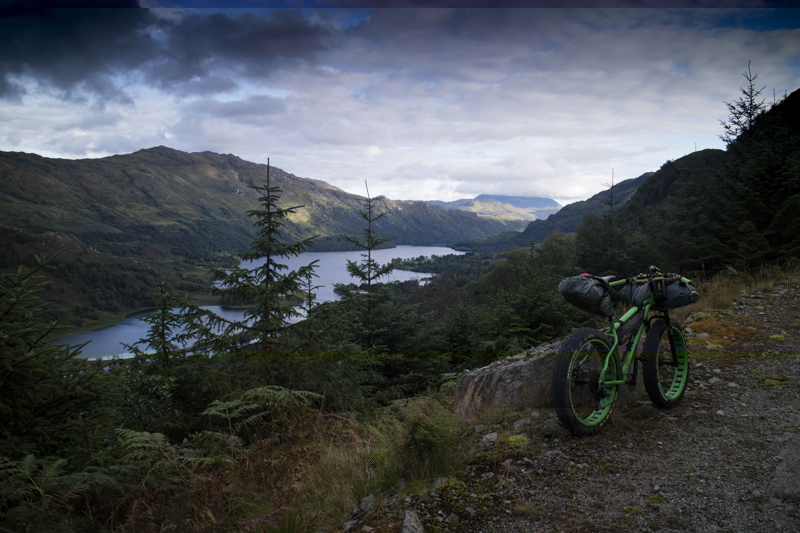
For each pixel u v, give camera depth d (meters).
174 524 2.22
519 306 11.03
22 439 2.91
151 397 5.27
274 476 2.77
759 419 3.08
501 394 4.03
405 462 2.73
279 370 6.87
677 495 2.22
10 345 2.95
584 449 2.79
